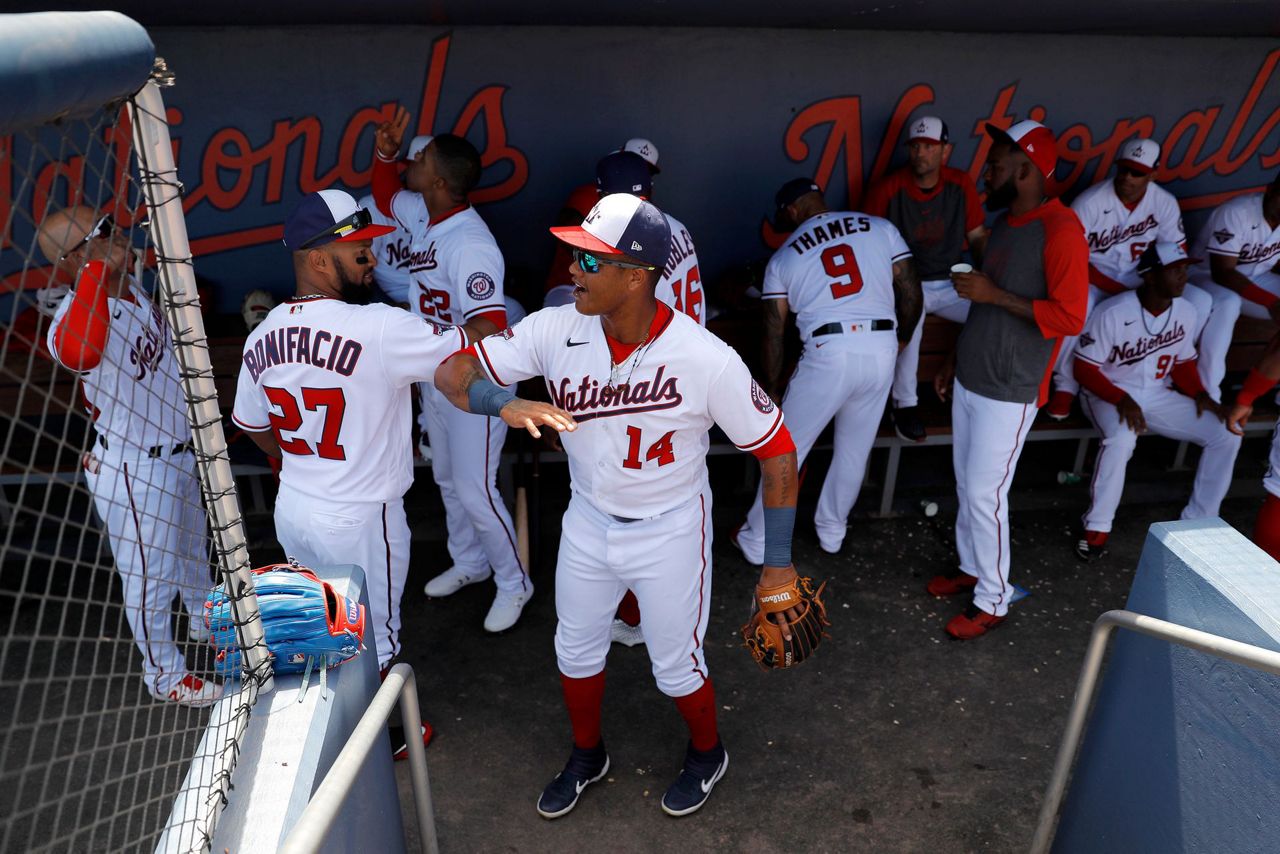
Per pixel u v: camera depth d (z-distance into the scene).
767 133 4.34
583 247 1.83
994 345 3.10
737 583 3.71
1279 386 4.49
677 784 2.67
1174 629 1.82
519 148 4.19
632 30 4.03
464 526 3.53
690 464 2.21
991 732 2.97
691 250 3.28
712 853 2.54
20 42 0.80
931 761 2.85
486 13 3.38
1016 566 3.86
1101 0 3.11
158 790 2.37
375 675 1.95
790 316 4.27
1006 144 2.94
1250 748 1.73
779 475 2.14
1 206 3.53
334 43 3.87
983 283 2.98
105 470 2.45
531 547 3.68
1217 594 1.83
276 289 4.28
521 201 4.30
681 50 4.11
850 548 3.96
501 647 3.34
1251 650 1.66
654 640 2.43
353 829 1.64
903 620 3.50
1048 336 2.97
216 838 1.35
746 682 3.17
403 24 3.81
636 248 1.84
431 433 3.30
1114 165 4.71
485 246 2.95
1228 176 4.83
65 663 3.08
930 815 2.66
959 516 3.58
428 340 2.25
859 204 4.57
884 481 4.22
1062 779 2.19
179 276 1.33
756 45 4.15
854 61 4.25
